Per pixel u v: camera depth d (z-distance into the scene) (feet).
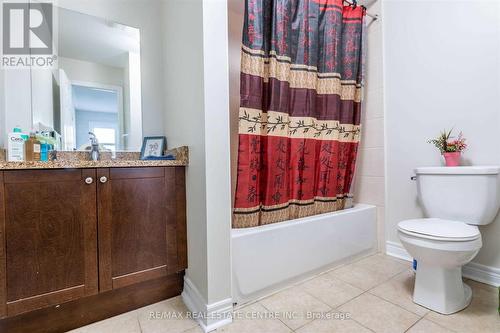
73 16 5.24
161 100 6.13
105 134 5.61
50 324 3.63
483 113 4.88
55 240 3.49
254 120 4.76
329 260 5.54
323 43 5.80
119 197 3.96
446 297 3.97
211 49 3.79
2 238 3.18
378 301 4.36
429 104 5.67
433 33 5.58
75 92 5.32
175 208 4.49
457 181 4.67
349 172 6.38
